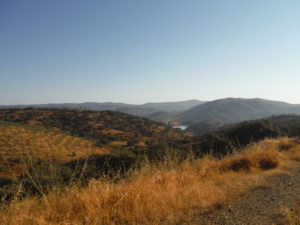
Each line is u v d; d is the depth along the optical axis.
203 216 2.71
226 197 3.32
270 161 5.52
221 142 10.66
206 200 3.20
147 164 4.49
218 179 4.40
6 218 2.53
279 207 2.85
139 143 49.69
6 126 40.28
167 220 2.63
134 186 3.41
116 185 3.56
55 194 3.19
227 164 5.56
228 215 2.71
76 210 2.90
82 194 3.13
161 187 3.71
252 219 2.55
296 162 5.75
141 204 2.92
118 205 2.92
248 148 7.09
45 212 2.76
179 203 3.06
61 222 2.50
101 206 2.93
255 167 5.29
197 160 5.73
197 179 4.36
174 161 4.96
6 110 90.94
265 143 8.49
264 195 3.39
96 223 2.48
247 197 3.33
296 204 2.89
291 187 3.69
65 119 84.50
